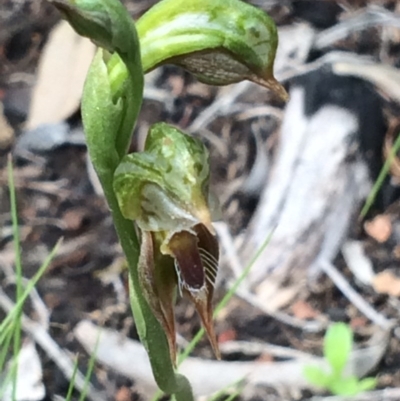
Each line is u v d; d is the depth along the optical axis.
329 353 0.10
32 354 0.12
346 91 0.13
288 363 0.12
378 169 0.13
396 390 0.11
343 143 0.13
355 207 0.13
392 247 0.13
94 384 0.12
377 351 0.12
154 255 0.06
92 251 0.13
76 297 0.13
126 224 0.06
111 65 0.06
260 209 0.13
